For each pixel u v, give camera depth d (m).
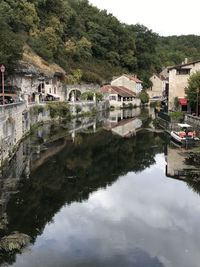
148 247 19.70
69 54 107.06
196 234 21.38
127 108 112.31
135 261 18.25
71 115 77.44
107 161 38.56
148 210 24.98
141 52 149.12
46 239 20.22
